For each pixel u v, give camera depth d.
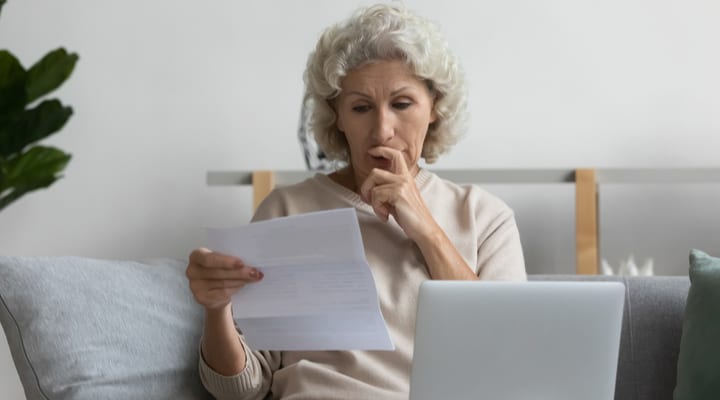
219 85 3.67
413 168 2.00
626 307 1.96
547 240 3.57
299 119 3.66
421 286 1.38
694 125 3.56
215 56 3.68
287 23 3.67
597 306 1.34
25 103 2.67
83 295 1.78
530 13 3.62
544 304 1.35
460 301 1.36
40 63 2.73
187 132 3.67
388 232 1.92
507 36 3.62
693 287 1.84
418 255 1.90
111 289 1.83
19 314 1.73
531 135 3.60
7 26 3.68
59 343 1.73
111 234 3.65
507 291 1.36
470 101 3.62
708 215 3.54
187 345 1.88
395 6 1.97
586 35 3.60
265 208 2.01
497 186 3.59
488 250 1.95
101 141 3.67
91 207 3.66
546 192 3.57
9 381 3.61
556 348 1.35
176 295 1.92
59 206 3.66
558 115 3.60
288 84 3.67
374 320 1.56
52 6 3.68
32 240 3.65
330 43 1.96
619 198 3.56
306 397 1.79
